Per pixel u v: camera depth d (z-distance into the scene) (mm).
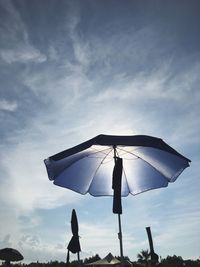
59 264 27094
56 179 6312
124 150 6160
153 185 6641
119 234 5254
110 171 6641
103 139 5062
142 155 6184
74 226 6004
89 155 6266
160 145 5188
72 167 6352
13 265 26125
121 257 5125
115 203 5145
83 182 6566
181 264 22766
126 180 6719
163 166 6199
